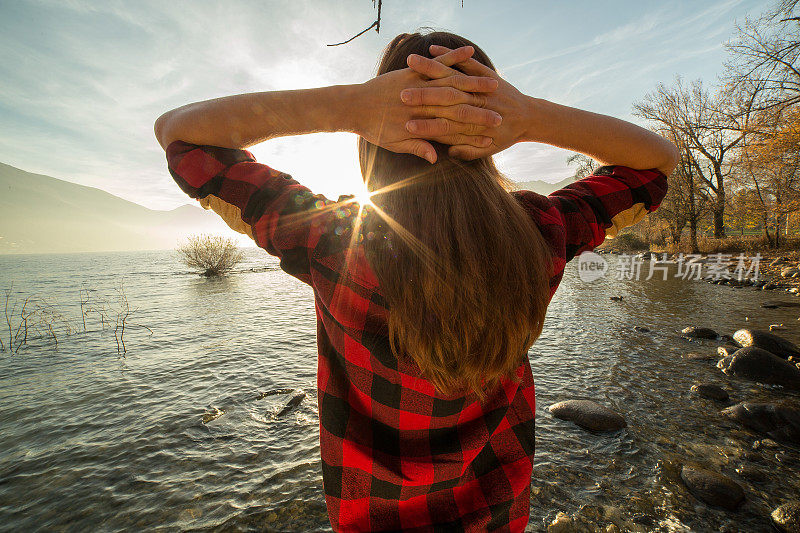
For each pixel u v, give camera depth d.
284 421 3.69
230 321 8.55
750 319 7.04
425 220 0.55
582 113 0.72
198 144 0.67
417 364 0.59
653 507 2.36
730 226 22.52
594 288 12.11
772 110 14.38
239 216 0.69
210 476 2.86
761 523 2.21
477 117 0.53
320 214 0.61
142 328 8.09
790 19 12.41
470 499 0.71
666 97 20.12
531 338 0.59
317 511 2.46
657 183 0.81
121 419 3.87
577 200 0.76
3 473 3.00
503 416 0.71
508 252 0.54
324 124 0.61
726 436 3.13
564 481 2.63
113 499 2.65
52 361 5.98
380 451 0.67
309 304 10.70
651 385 4.24
